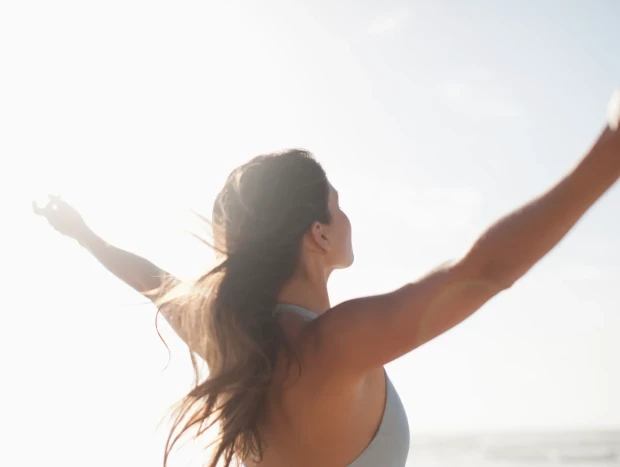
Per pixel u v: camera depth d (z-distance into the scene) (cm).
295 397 132
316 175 152
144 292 184
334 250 152
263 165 151
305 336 130
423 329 109
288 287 146
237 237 147
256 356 136
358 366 119
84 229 218
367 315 115
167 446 142
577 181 97
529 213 99
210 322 145
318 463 134
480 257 102
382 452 136
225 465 140
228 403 137
